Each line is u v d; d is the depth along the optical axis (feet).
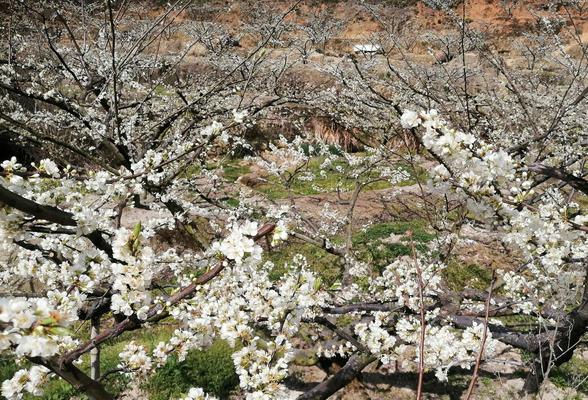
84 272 7.36
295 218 21.33
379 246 25.13
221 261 6.81
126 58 14.11
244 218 18.75
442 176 8.85
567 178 8.91
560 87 29.63
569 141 19.49
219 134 9.59
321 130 41.04
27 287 14.84
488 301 6.77
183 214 15.57
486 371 17.61
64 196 8.07
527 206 8.96
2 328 4.24
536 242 9.53
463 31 16.25
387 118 23.07
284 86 25.70
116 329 6.69
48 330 4.27
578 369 17.15
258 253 6.25
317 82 36.14
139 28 24.91
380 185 35.50
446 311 15.20
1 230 6.62
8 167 7.56
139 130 18.10
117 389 16.38
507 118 21.40
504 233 10.89
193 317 8.87
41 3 17.28
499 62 19.70
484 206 8.77
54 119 18.81
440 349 10.94
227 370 16.93
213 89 16.24
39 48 19.12
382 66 38.11
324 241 17.03
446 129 7.68
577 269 16.11
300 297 8.13
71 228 8.50
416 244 24.94
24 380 7.42
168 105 21.93
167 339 18.70
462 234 25.54
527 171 9.66
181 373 16.80
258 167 38.14
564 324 13.39
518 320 20.22
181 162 14.67
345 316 19.45
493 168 7.85
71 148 10.82
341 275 21.29
